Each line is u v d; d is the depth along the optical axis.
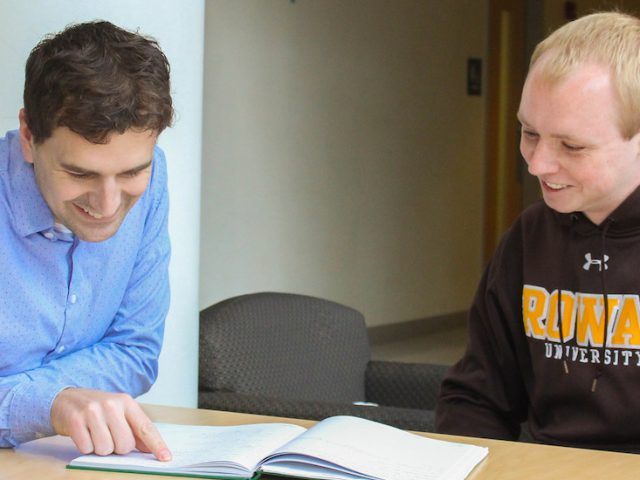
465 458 1.41
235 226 5.51
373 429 1.51
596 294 1.80
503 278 1.96
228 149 5.41
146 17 2.26
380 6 6.55
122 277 1.72
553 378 1.86
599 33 1.63
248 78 5.50
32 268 1.60
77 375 1.67
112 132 1.31
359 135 6.46
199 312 2.56
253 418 1.71
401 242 6.97
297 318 2.65
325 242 6.23
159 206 1.79
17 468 1.39
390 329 6.92
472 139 7.64
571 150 1.62
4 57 2.06
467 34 7.48
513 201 7.99
